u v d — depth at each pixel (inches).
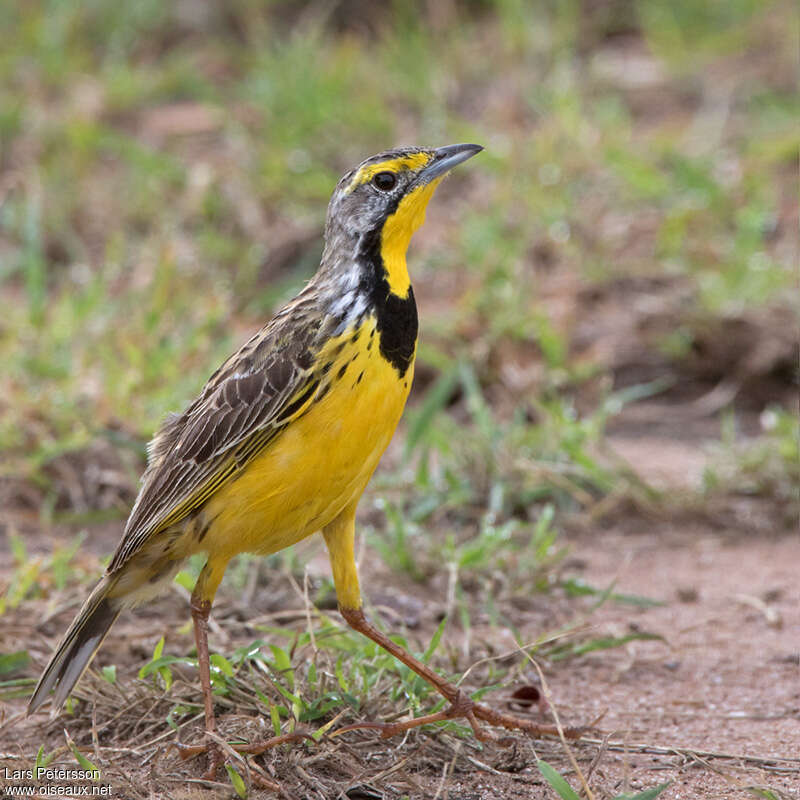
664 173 690.8
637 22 843.4
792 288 584.7
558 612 389.7
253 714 309.0
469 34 837.2
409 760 295.3
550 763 300.7
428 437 475.5
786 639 372.8
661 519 455.2
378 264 302.5
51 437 472.1
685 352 559.8
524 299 581.0
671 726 323.6
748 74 778.2
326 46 829.2
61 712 321.7
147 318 543.5
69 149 734.5
